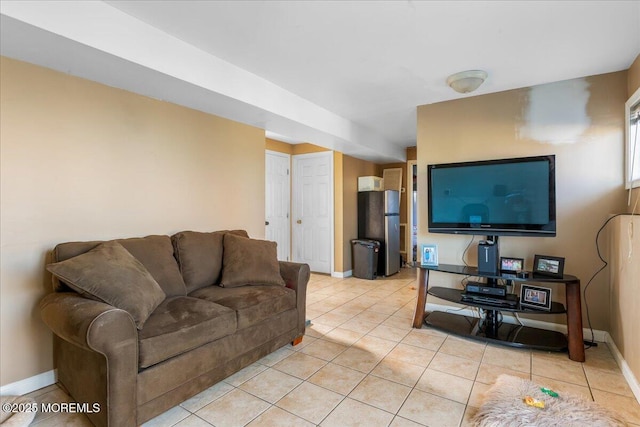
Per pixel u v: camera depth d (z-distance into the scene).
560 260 2.59
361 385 2.10
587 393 1.99
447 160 3.38
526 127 3.02
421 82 2.89
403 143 5.62
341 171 5.35
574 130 2.82
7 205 1.95
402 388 2.06
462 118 3.31
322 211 5.56
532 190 2.75
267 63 2.50
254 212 3.72
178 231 2.92
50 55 1.82
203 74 2.29
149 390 1.65
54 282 1.96
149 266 2.27
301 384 2.12
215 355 2.00
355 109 3.64
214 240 2.86
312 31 2.06
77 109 2.25
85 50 1.75
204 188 3.16
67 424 1.70
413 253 6.16
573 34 2.10
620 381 2.12
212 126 3.25
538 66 2.58
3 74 1.92
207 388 1.99
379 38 2.14
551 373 2.23
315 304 3.89
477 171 2.99
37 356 2.06
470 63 2.52
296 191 5.83
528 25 1.99
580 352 2.39
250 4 1.77
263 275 2.71
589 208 2.77
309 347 2.68
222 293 2.42
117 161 2.48
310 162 5.67
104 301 1.71
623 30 2.04
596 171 2.74
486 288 2.85
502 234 2.88
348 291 4.52
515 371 2.27
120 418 1.53
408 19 1.92
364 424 1.72
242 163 3.57
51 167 2.12
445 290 3.19
